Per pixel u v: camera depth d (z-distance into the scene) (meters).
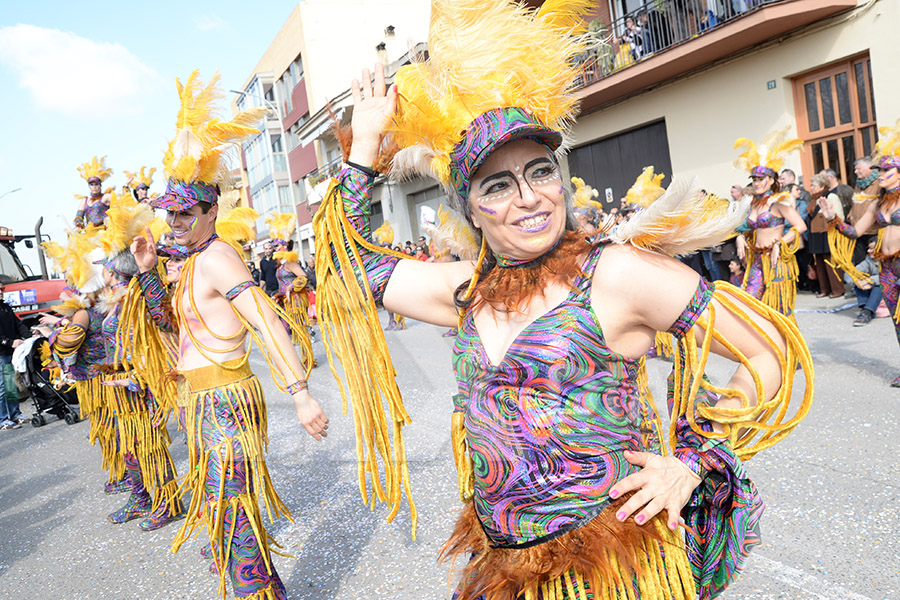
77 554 3.67
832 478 3.07
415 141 1.42
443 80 1.31
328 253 1.62
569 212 1.41
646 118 11.94
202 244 2.58
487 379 1.28
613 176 13.10
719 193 10.93
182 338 2.54
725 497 1.26
